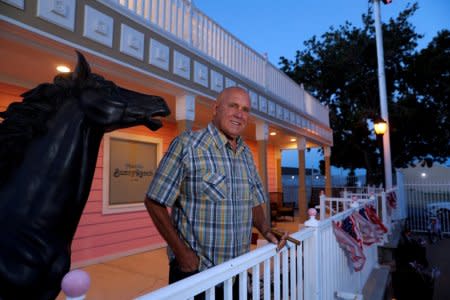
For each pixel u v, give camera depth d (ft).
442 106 58.80
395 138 60.70
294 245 7.05
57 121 4.98
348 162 68.03
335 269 10.50
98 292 13.05
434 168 52.49
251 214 6.46
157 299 3.12
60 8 10.37
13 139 4.56
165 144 23.25
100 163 18.42
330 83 66.54
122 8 12.87
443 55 56.24
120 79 14.14
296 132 32.32
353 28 66.23
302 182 34.30
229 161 6.08
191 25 17.42
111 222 18.76
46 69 13.19
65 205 4.80
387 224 23.40
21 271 4.09
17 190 4.47
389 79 63.21
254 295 5.21
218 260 5.62
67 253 4.76
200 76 17.67
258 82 24.97
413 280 18.62
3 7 8.94
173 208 6.13
